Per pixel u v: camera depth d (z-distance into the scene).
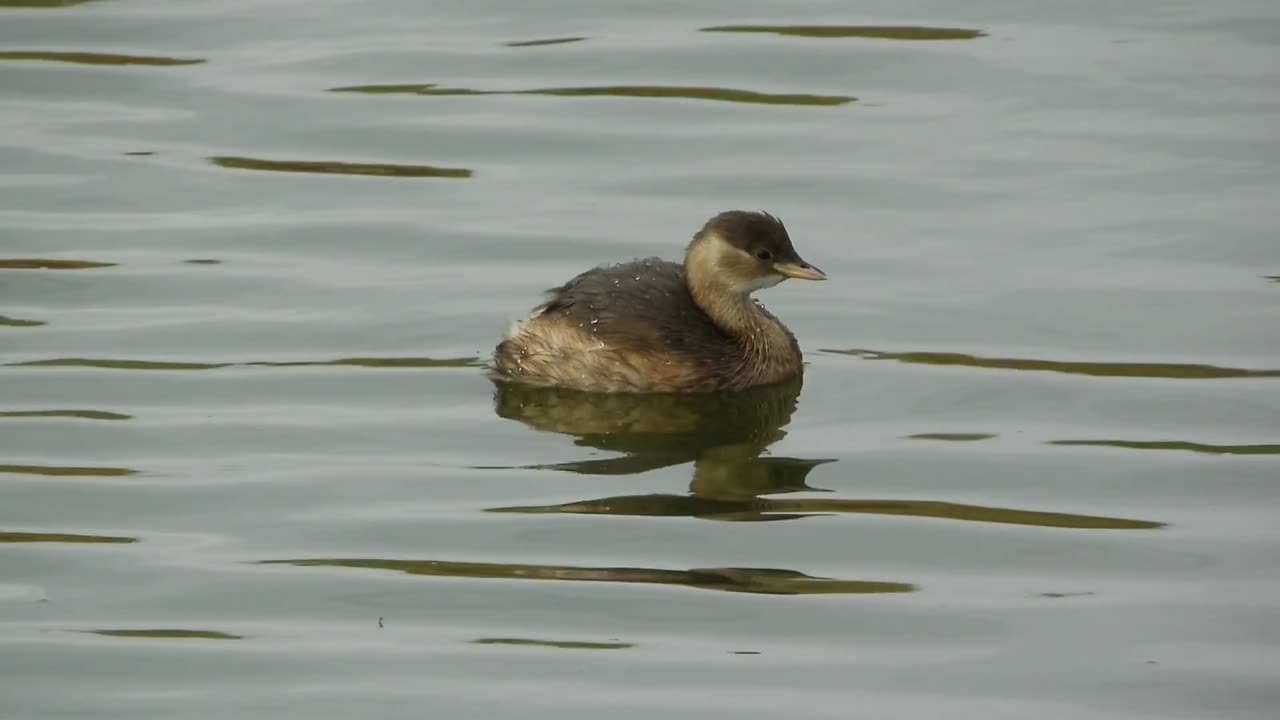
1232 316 16.58
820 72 21.89
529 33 23.05
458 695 11.55
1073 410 15.11
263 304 17.08
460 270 17.72
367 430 14.96
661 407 15.49
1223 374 15.59
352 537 13.38
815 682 11.66
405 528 13.49
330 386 15.67
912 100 21.23
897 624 12.30
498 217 18.80
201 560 13.11
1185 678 11.63
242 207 19.08
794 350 16.03
